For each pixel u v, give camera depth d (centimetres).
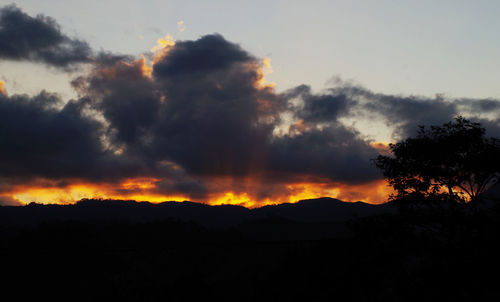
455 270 1977
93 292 6112
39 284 6775
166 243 11488
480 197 2275
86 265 7794
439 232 2178
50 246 8469
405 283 2184
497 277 1883
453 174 2341
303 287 3506
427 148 2400
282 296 3806
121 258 8825
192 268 9706
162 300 5216
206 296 5319
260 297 4353
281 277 3994
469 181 2362
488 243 1950
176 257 10519
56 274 7131
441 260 2056
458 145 2362
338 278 2959
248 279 5700
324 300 3122
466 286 1959
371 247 2417
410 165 2447
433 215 2225
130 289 5428
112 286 5541
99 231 11025
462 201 2297
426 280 2045
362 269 2644
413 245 2216
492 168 2269
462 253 2009
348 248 2869
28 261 7306
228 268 9575
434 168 2384
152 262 9562
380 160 2562
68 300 6266
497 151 2281
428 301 2044
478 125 2406
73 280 7056
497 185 2316
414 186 2433
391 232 2339
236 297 5172
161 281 5681
